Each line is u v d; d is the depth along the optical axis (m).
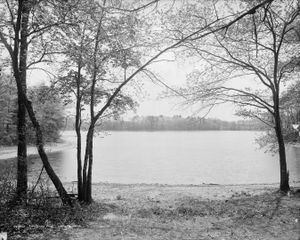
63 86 12.98
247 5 10.84
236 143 99.88
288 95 16.56
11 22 11.21
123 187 20.02
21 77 12.10
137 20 10.38
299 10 12.55
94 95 13.41
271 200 13.27
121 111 13.78
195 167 40.69
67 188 18.97
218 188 19.44
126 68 12.80
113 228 9.41
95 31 11.65
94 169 38.53
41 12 10.84
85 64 12.29
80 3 10.14
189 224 10.08
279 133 15.41
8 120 48.56
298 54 14.83
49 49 11.85
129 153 64.81
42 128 14.36
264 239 8.51
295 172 31.09
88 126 13.95
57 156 51.88
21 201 10.93
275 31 14.29
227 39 13.83
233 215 11.22
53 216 10.19
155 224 10.01
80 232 8.90
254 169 37.78
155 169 38.84
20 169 11.95
